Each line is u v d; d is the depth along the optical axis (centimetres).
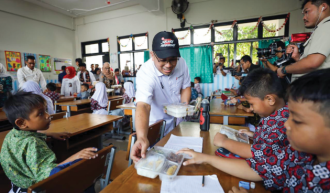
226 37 513
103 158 82
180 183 60
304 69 118
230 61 521
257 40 484
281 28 461
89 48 723
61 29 680
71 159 82
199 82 523
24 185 85
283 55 172
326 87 37
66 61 700
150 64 126
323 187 43
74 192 68
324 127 37
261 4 471
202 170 69
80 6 614
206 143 96
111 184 60
